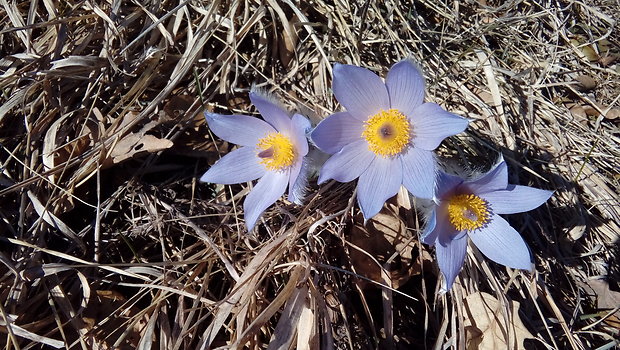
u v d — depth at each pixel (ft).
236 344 0.57
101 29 0.80
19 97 0.71
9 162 0.72
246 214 0.66
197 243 0.69
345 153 0.64
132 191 0.72
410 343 0.68
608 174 0.78
